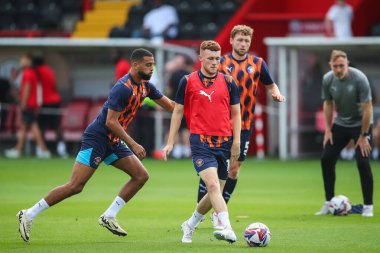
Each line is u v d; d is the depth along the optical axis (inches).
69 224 1453.0
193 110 1200.8
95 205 1745.8
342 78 1533.0
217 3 3540.8
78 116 3147.1
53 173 2477.9
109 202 1801.2
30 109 3006.9
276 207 1713.8
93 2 3759.8
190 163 2864.2
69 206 1727.4
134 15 3535.9
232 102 1209.4
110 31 3341.5
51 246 1206.3
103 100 3189.0
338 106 1557.6
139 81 1239.5
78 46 3110.2
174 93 2891.2
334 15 3102.9
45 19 3602.4
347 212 1563.7
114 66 3280.0
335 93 1549.0
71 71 3316.9
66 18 3713.1
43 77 3065.9
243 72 1437.0
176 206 1738.4
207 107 1192.8
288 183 2219.5
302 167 2711.6
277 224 1449.3
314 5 3356.3
